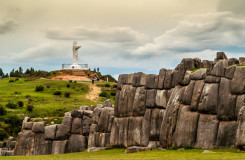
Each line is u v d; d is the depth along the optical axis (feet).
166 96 158.30
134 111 169.27
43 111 296.92
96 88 422.41
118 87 183.11
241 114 117.50
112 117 184.24
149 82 166.09
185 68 150.51
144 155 131.23
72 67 540.93
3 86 438.81
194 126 135.64
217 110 130.00
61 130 202.90
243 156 106.22
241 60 139.33
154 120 159.74
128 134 169.99
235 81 125.80
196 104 136.67
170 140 143.95
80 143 199.93
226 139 124.98
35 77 525.75
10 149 222.28
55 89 411.13
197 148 132.57
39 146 205.36
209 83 134.31
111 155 146.41
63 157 153.17
